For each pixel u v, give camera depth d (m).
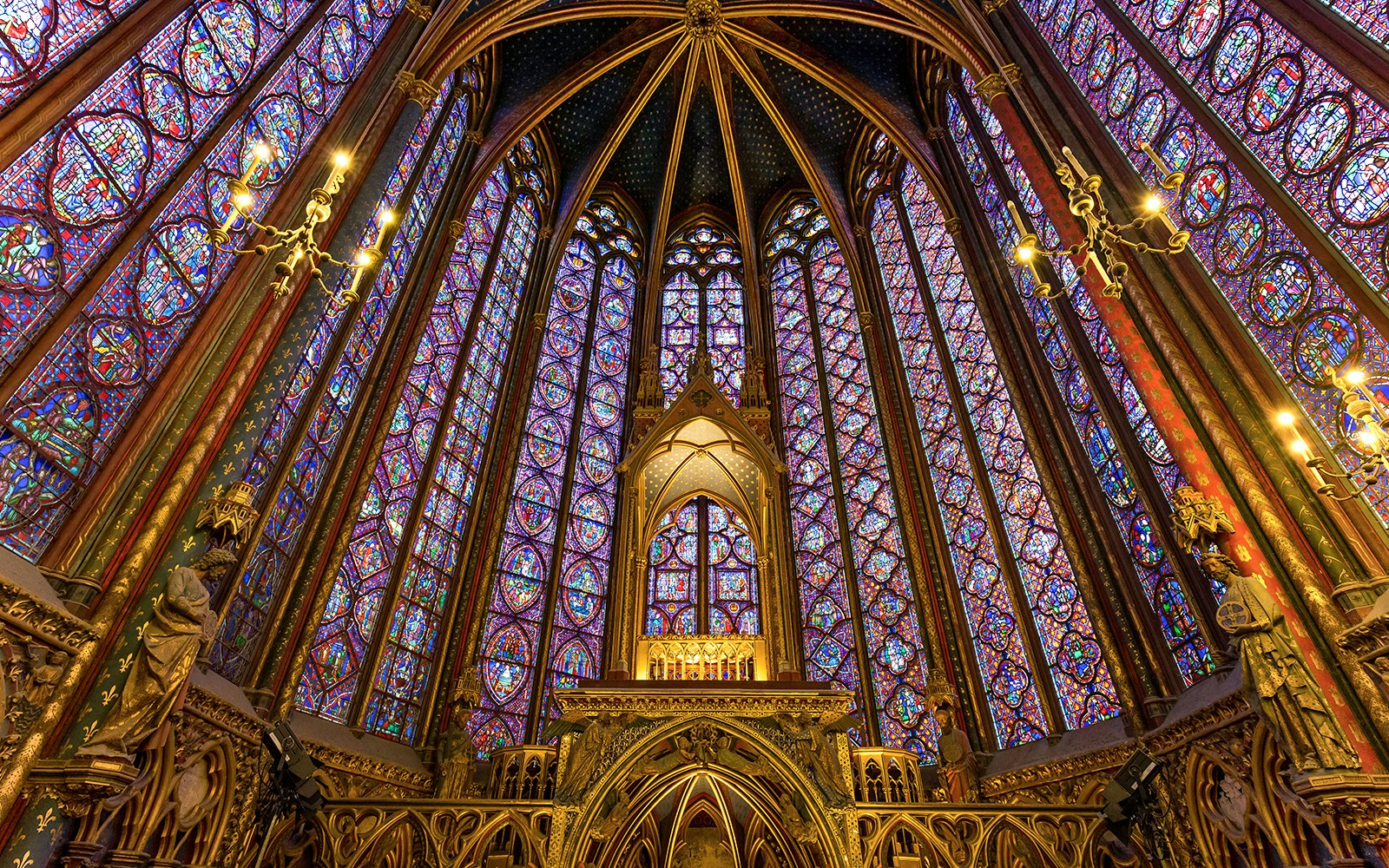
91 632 5.70
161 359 7.13
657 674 10.14
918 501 13.60
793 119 18.61
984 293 13.10
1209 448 7.23
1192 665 8.43
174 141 7.39
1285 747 5.82
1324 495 5.99
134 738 5.57
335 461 10.70
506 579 13.53
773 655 9.98
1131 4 9.49
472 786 10.68
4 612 5.08
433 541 12.70
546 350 16.59
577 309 17.83
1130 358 8.14
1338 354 6.52
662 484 12.41
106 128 6.59
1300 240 6.95
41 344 5.90
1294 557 6.30
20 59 5.81
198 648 6.16
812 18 16.62
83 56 6.32
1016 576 11.42
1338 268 6.52
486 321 15.42
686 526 14.62
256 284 8.14
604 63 16.92
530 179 18.14
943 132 15.61
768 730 8.32
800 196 19.97
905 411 14.77
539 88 16.86
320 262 8.91
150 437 6.79
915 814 7.74
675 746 8.32
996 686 11.40
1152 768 7.70
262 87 8.68
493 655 12.71
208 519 6.70
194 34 7.69
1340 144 6.61
